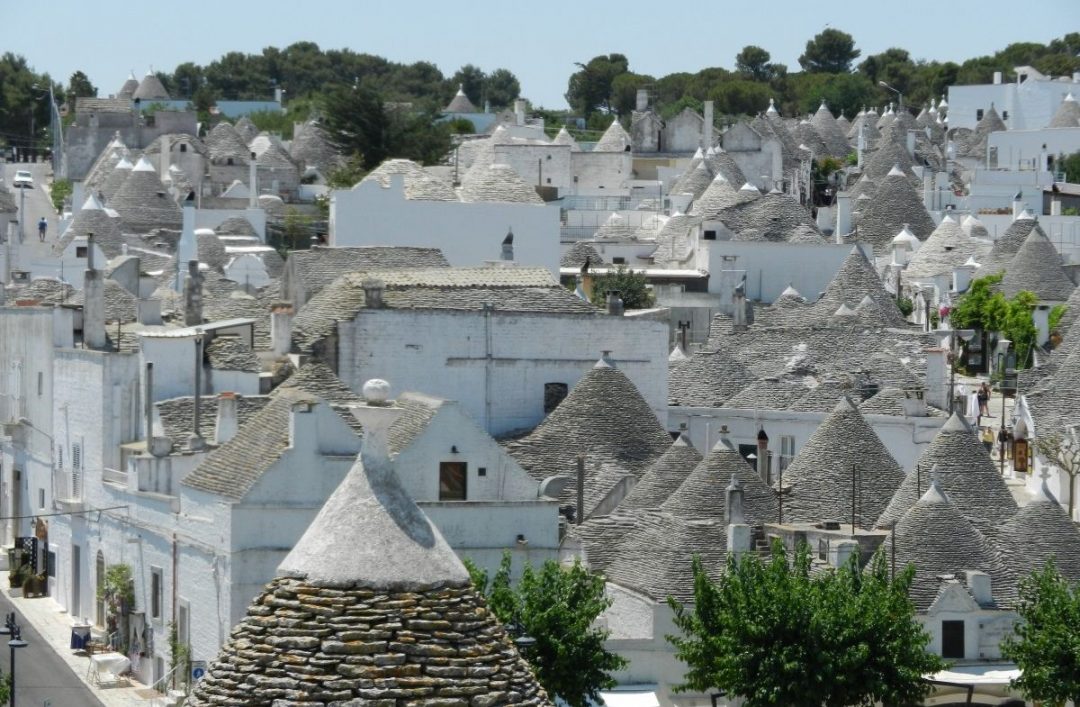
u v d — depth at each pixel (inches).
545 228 6845.5
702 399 5871.1
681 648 3772.1
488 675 1689.2
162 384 4606.3
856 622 3718.0
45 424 5068.9
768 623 3710.6
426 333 5039.4
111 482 4557.1
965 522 4325.8
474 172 7268.7
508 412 5108.3
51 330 5000.0
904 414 5689.0
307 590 1691.7
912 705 3831.2
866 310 7101.4
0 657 4365.2
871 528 4557.1
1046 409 5733.3
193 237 7490.2
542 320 5147.6
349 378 5000.0
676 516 4340.6
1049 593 3998.5
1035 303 7573.8
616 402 4899.1
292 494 3878.0
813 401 5782.5
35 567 5002.5
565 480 4682.6
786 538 4387.3
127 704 4045.3
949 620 4173.2
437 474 4003.4
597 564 4215.1
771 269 7829.7
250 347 4808.1
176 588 4141.2
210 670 1697.8
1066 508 5310.0
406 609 1689.2
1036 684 3912.4
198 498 4037.9
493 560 3973.9
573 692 3503.9
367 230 6752.0
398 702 1669.5
